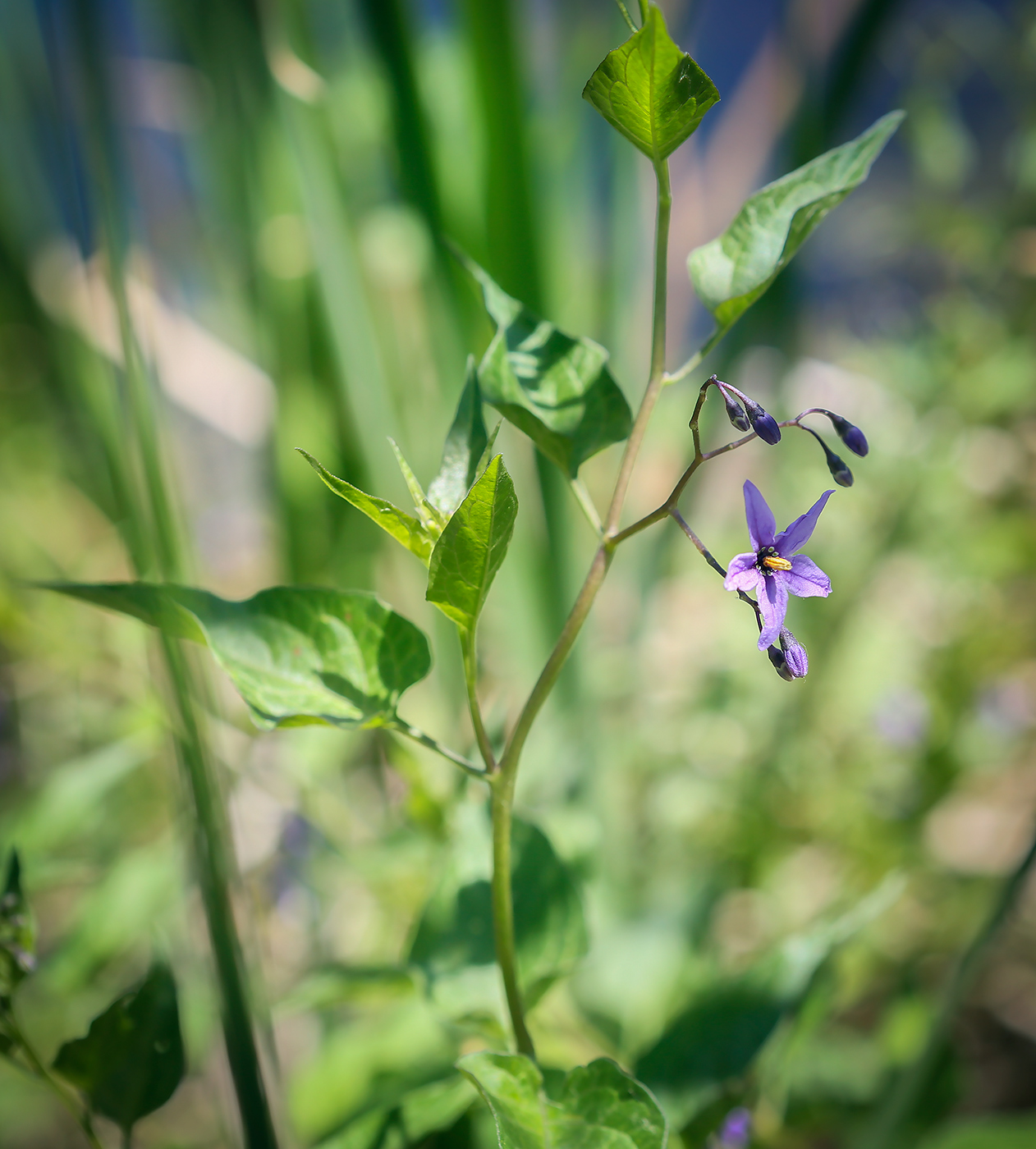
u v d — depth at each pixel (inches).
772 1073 7.5
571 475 6.2
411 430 10.5
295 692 6.0
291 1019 10.8
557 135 10.0
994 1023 11.9
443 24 10.6
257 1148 6.4
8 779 12.7
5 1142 10.1
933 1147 8.2
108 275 6.9
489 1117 7.4
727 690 13.0
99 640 10.0
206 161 11.2
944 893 11.6
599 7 10.7
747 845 11.6
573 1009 9.0
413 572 10.6
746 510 6.1
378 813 11.7
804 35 10.3
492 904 7.0
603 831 10.1
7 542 12.9
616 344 10.4
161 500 6.9
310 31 10.5
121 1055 6.5
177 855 9.2
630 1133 5.8
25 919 6.5
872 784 12.5
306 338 10.6
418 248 9.6
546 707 9.9
